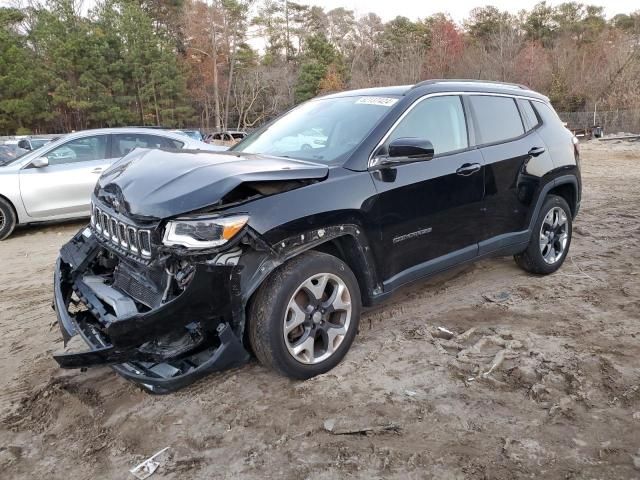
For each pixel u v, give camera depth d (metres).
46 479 2.62
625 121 36.69
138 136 8.54
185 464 2.68
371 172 3.58
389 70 53.69
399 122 3.85
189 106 53.62
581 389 3.18
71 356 2.77
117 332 2.76
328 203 3.27
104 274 3.66
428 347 3.76
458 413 2.99
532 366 3.45
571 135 5.47
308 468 2.61
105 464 2.71
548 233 5.15
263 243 2.98
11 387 3.44
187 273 2.89
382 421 2.93
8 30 46.53
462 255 4.23
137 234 2.99
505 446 2.71
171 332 2.88
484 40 61.56
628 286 4.93
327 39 65.50
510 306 4.49
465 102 4.39
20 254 6.90
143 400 3.22
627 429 2.82
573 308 4.43
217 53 60.38
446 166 4.02
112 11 47.53
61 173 7.94
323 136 3.96
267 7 62.72
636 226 7.33
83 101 44.38
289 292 3.10
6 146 13.20
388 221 3.62
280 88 60.12
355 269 3.57
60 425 3.03
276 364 3.14
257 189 3.08
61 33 44.31
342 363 3.53
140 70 47.19
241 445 2.80
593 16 67.00
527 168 4.71
